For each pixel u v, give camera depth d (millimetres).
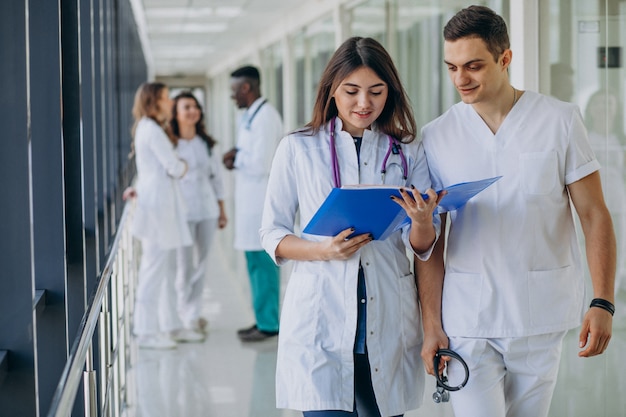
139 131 5969
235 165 6055
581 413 4000
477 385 2580
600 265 2512
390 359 2600
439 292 2654
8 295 2621
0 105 2611
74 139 3793
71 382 1878
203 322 6730
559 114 2545
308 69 10094
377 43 2562
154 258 6039
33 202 3389
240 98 6027
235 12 10992
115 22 8961
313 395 2553
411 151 2660
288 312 2650
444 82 5445
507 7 4211
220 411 4738
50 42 3398
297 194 2688
